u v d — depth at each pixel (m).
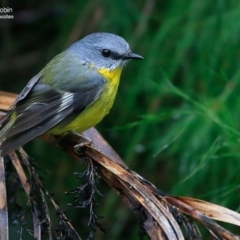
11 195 7.45
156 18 11.15
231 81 9.61
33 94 8.02
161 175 10.94
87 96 8.18
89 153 6.41
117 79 8.73
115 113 11.30
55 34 12.86
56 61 8.60
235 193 9.38
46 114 7.75
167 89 9.89
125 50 8.72
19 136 7.10
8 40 12.85
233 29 9.95
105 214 10.95
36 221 6.23
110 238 11.05
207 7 10.35
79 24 11.40
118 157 7.40
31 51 12.88
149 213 5.89
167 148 10.44
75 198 6.13
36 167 6.66
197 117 9.51
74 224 11.30
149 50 10.59
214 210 5.76
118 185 6.16
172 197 5.89
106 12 11.33
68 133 7.92
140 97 11.06
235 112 9.48
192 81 10.41
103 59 8.61
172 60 10.38
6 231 6.04
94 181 6.17
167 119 10.55
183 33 10.36
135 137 10.50
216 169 9.73
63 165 11.63
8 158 7.19
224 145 8.81
